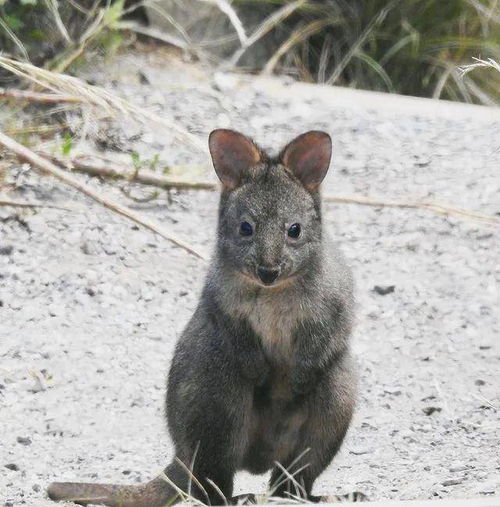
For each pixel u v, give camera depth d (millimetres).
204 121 15531
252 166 9016
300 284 8703
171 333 11578
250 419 8953
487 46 18625
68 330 11414
